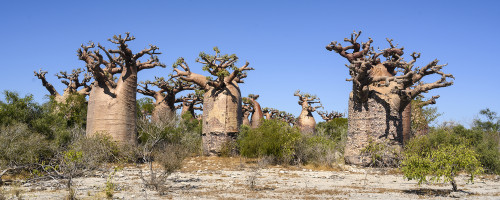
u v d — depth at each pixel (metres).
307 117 51.34
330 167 24.53
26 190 13.42
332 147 27.73
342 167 24.41
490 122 42.16
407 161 13.88
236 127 30.28
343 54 25.55
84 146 18.59
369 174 21.39
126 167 21.53
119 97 25.58
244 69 30.44
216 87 30.38
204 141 30.44
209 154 29.80
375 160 24.06
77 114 30.56
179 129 29.64
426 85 23.23
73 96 31.06
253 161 26.42
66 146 20.73
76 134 22.22
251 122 52.09
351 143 25.23
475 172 13.53
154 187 14.17
